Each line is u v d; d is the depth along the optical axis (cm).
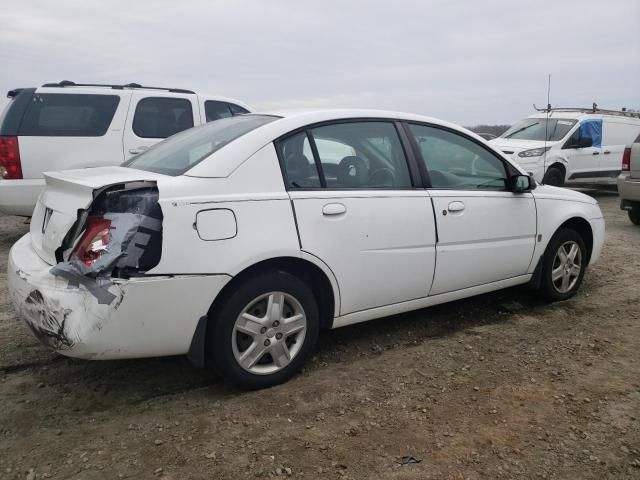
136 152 732
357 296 358
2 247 689
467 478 248
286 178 329
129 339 281
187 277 288
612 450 269
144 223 282
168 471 250
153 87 778
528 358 373
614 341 402
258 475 248
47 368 352
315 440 275
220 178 306
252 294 312
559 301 493
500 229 430
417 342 404
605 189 1420
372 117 383
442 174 409
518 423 293
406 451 267
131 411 303
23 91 679
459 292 418
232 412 301
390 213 365
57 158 682
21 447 267
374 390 328
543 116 1304
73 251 289
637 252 690
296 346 337
